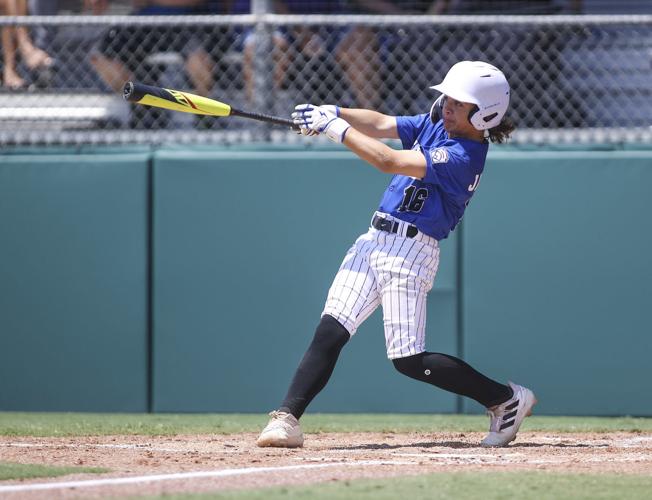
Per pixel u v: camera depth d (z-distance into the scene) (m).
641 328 22.95
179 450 15.94
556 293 23.00
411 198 15.59
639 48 26.80
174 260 23.48
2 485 12.09
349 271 15.95
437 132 16.12
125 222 23.56
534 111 26.22
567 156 23.02
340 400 23.23
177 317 23.45
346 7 27.75
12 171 23.77
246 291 23.42
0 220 23.80
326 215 23.31
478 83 15.23
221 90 26.53
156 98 16.11
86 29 27.17
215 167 23.47
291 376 23.31
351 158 23.28
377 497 11.25
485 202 23.03
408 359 15.75
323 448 16.17
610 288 22.97
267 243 23.41
